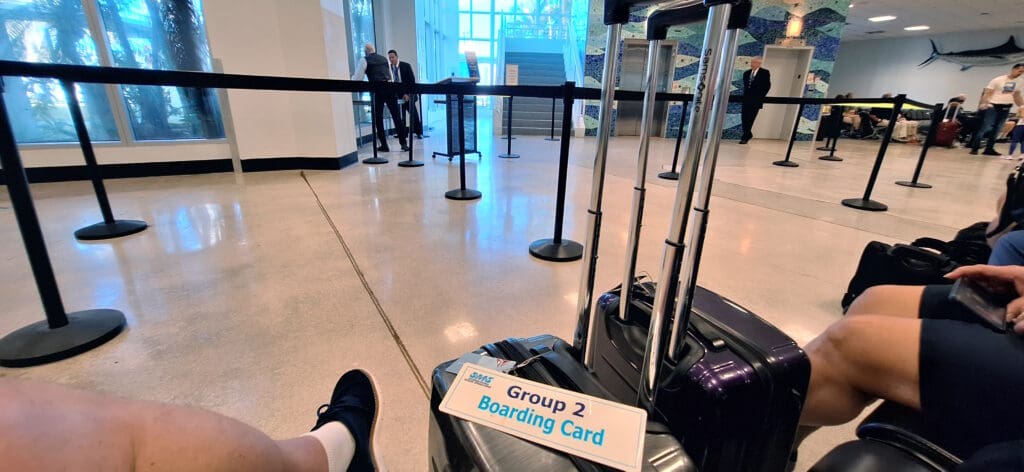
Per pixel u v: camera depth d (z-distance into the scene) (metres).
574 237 2.35
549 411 0.54
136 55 3.66
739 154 6.49
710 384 0.59
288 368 1.18
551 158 5.41
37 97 3.35
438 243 2.21
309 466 0.62
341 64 4.27
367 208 2.88
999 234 1.22
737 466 0.64
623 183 3.90
